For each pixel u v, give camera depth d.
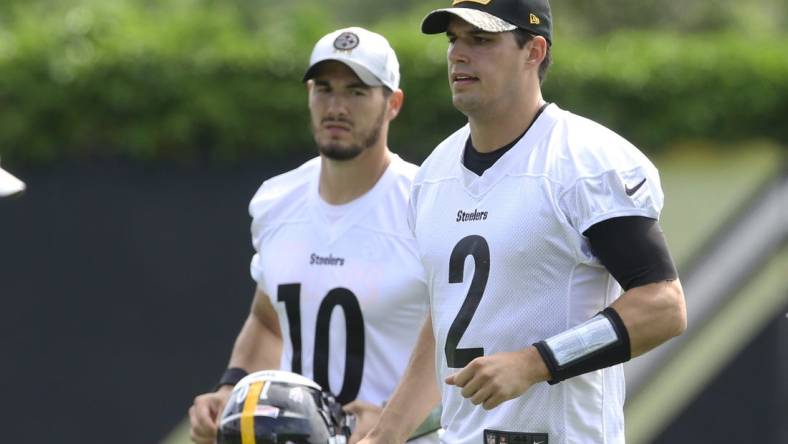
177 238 30.05
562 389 14.02
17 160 30.27
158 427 30.00
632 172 13.59
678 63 29.81
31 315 30.36
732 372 29.73
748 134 29.91
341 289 18.09
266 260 18.91
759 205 29.88
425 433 17.69
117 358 30.17
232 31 31.12
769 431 29.61
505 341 14.14
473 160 14.81
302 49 29.92
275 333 19.55
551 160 14.09
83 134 30.17
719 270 29.89
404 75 29.27
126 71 29.97
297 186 19.06
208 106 29.77
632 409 29.89
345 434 16.92
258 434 15.50
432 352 16.31
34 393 30.39
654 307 13.22
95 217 30.23
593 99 29.61
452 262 14.64
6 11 45.69
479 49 14.20
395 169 18.62
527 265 14.01
